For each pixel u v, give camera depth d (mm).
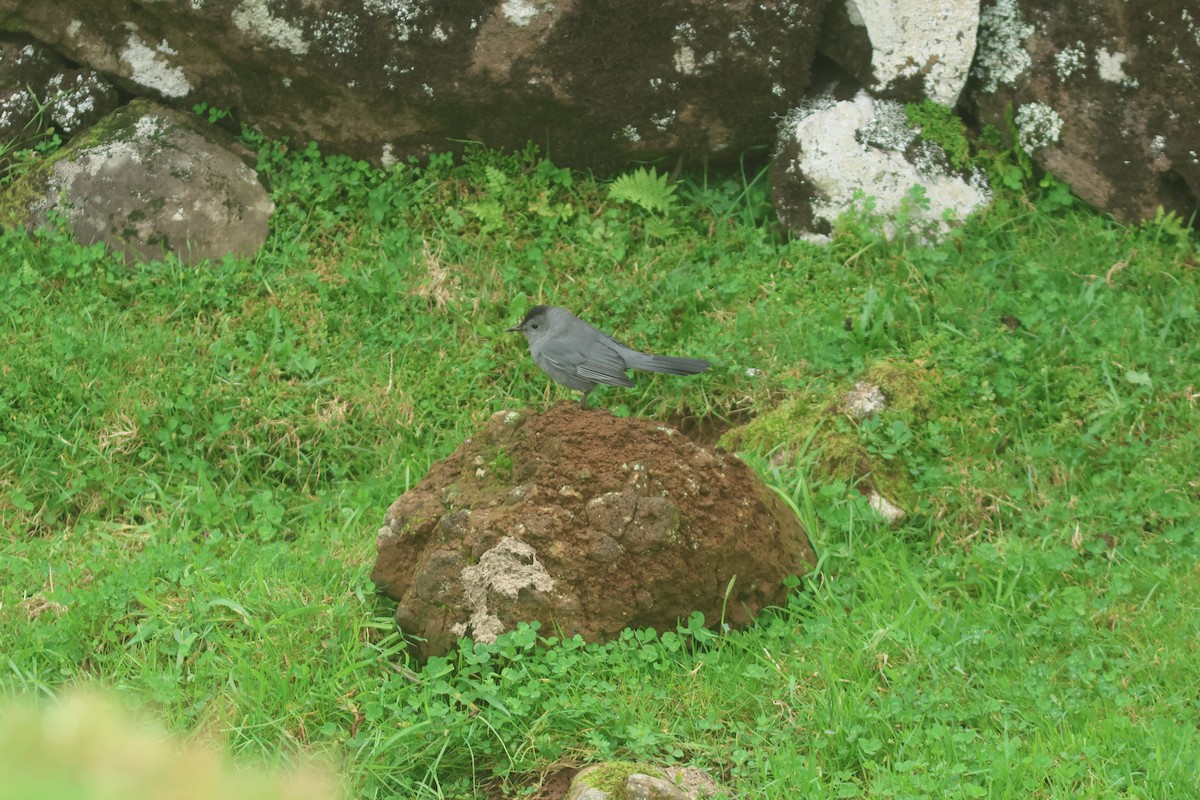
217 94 13891
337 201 13844
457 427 11555
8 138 13750
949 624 9047
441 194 13812
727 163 14133
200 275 12797
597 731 7809
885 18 13195
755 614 9164
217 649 8422
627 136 13719
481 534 8477
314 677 8141
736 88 13383
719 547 8820
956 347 11672
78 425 11203
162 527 10344
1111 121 13008
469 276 13016
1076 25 12953
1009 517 10406
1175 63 12664
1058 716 7938
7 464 10812
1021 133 13430
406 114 13578
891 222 13195
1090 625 9062
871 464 10727
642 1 12922
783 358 11914
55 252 12703
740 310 12477
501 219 13516
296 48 13141
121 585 8992
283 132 13984
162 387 11469
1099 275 12648
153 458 11070
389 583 8930
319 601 8930
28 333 11805
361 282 12797
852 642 8742
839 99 13609
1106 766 7391
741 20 13055
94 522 10539
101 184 13102
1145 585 9438
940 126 13445
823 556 9734
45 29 13703
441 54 13148
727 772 7664
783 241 13688
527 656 8273
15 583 9289
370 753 7465
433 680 8141
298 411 11484
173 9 13086
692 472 8945
